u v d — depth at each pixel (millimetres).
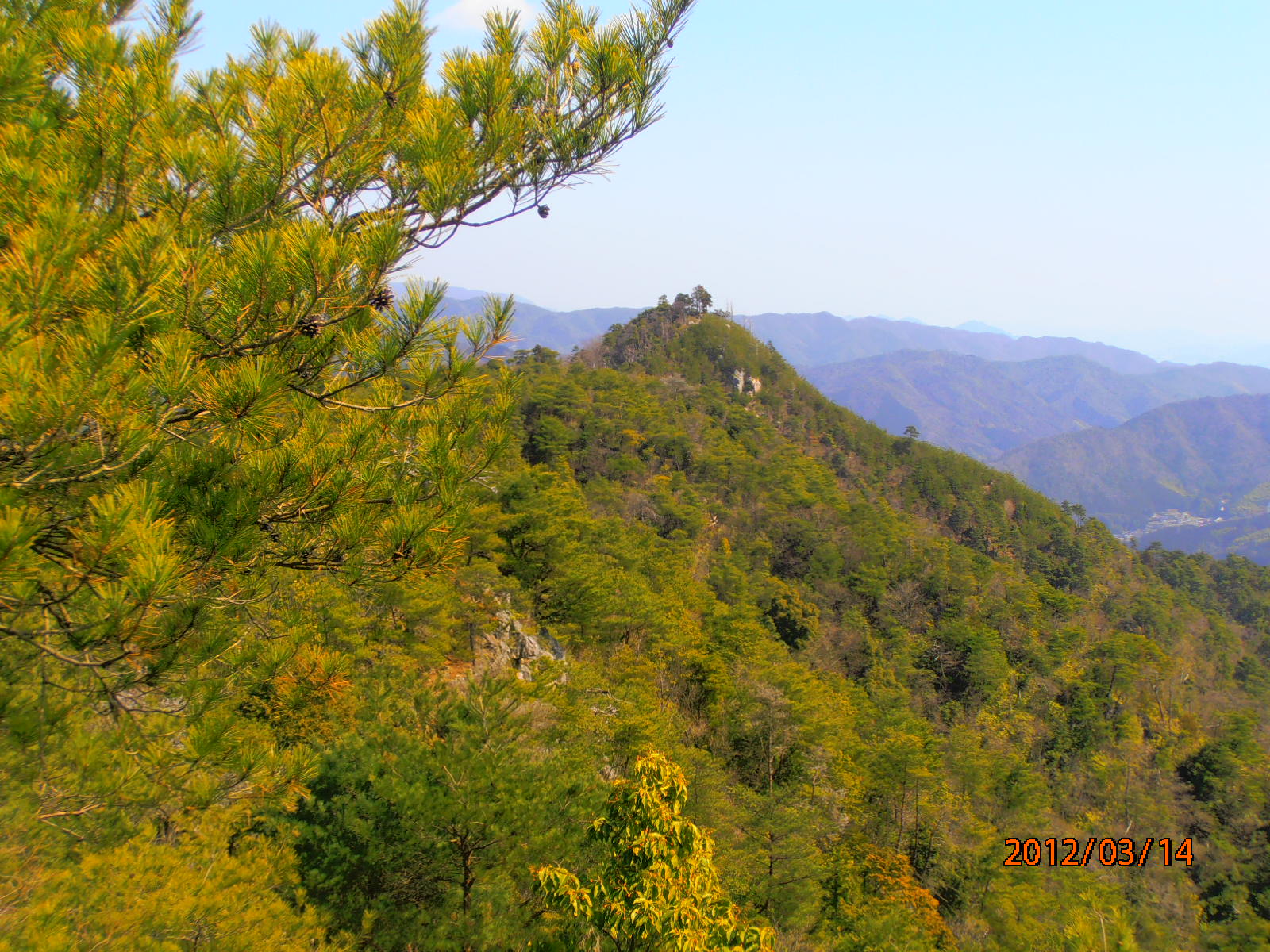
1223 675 69938
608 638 30578
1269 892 31922
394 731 9344
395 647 17281
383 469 4156
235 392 3168
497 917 8320
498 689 9758
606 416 77688
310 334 3555
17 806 4266
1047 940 21781
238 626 4125
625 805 6457
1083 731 46938
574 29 4457
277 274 3227
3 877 4719
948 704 48500
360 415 4188
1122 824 39188
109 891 5074
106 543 2803
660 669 30484
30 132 3277
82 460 2918
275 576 4281
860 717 37531
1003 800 31984
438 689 10562
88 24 3859
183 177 3375
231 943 5656
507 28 4449
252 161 3682
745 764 28422
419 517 3980
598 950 7219
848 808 27375
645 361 115562
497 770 8758
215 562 3439
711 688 29891
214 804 5008
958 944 22094
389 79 4113
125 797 4324
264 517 3752
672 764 6539
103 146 3324
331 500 3883
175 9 4160
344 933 7520
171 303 3146
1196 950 27672
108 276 2883
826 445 112312
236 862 6516
